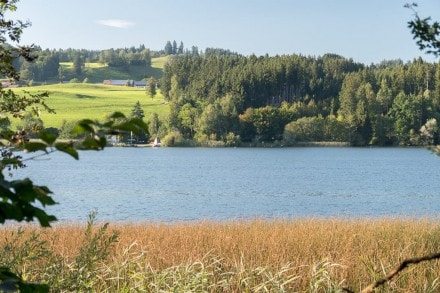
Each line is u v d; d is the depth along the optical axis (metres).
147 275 7.32
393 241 15.68
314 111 158.88
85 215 39.22
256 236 16.61
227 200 51.25
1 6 5.48
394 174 82.31
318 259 13.15
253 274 8.74
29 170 89.38
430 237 16.17
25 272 5.28
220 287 9.41
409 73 148.88
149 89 193.88
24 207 1.76
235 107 153.50
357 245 15.73
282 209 44.88
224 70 177.75
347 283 10.21
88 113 160.38
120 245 14.34
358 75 161.00
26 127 5.33
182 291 6.77
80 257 5.28
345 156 122.25
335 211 43.59
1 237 9.35
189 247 15.06
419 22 2.64
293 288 9.77
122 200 50.31
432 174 82.81
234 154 129.38
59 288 5.06
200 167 94.88
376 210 44.38
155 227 20.12
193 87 169.50
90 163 108.31
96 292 6.69
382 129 146.88
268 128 153.00
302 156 122.00
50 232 14.82
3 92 5.67
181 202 49.53
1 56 5.32
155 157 123.38
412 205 47.81
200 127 152.88
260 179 73.94
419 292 9.52
